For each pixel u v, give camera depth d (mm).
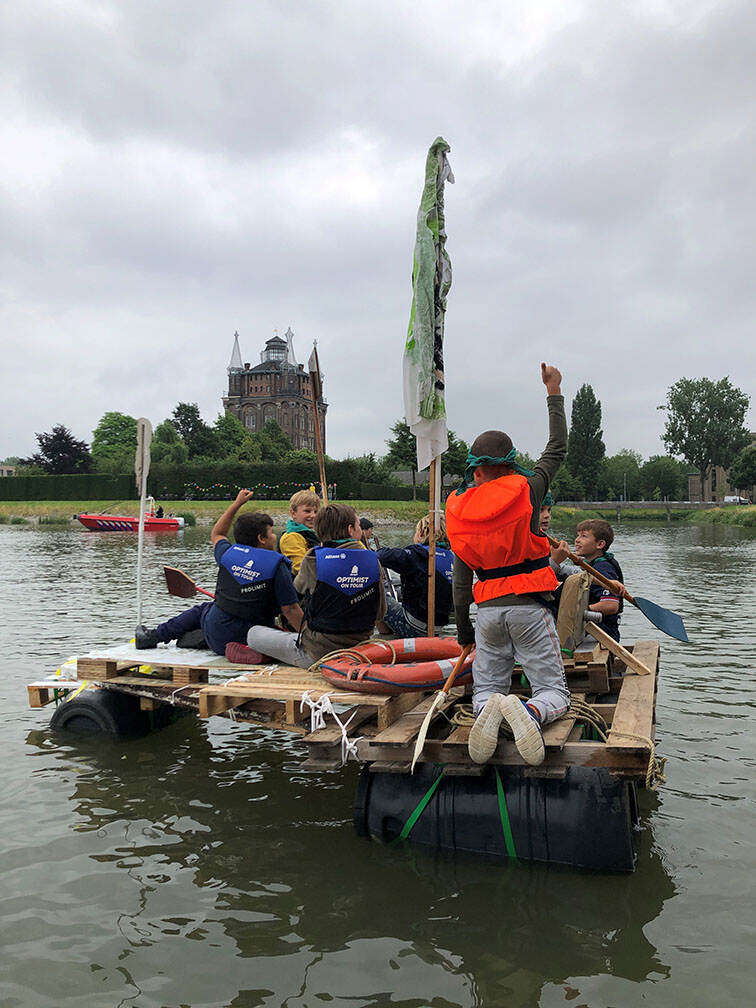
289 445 140500
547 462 4180
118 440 113562
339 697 4672
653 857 4180
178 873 4055
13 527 50062
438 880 3951
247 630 5969
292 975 3188
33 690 6309
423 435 5617
